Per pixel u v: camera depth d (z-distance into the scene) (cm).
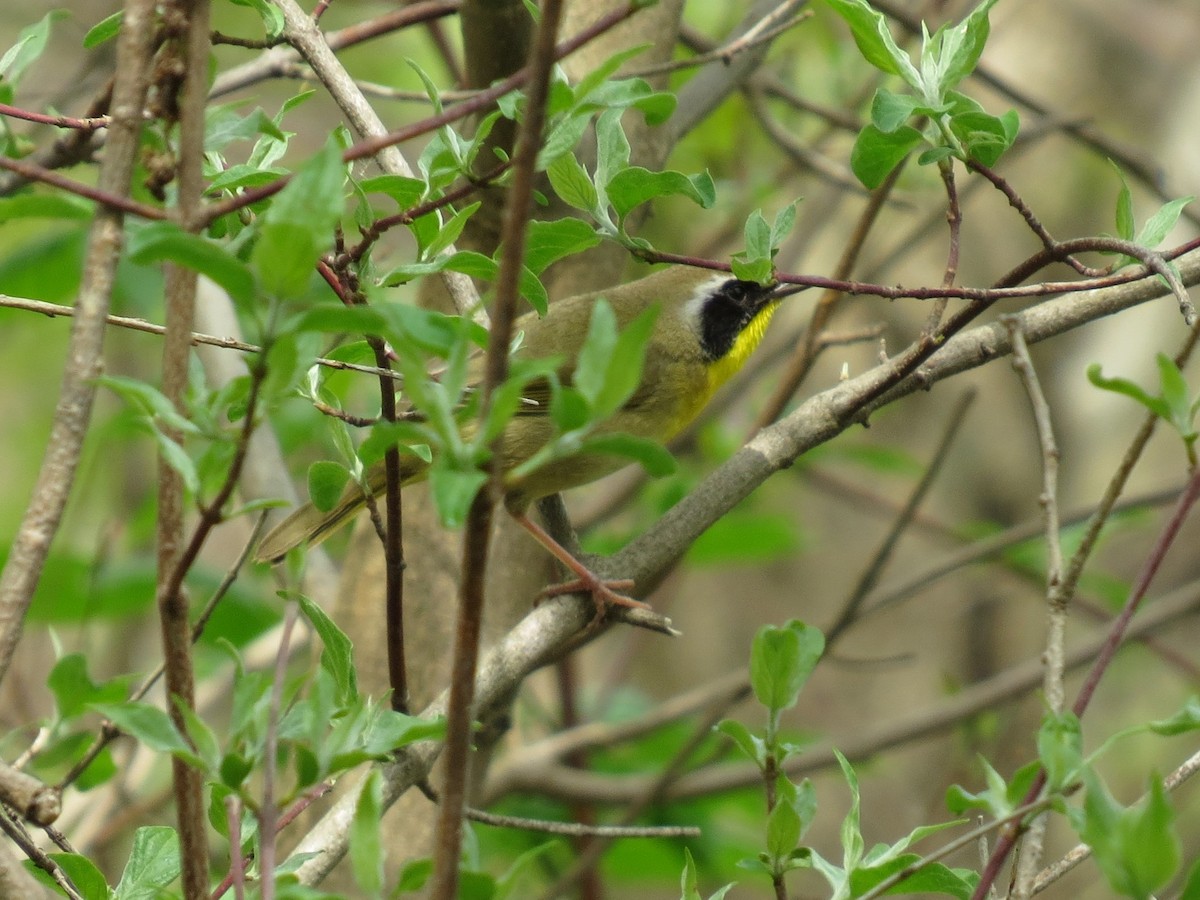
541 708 1371
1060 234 1783
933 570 1332
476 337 404
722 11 1658
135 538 1358
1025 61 1875
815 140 1578
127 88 421
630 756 1405
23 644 1312
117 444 1470
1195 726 414
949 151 625
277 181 476
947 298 630
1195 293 1395
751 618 1855
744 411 1611
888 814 1664
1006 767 1283
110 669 1348
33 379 1878
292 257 347
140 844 513
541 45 339
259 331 354
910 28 1180
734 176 1541
